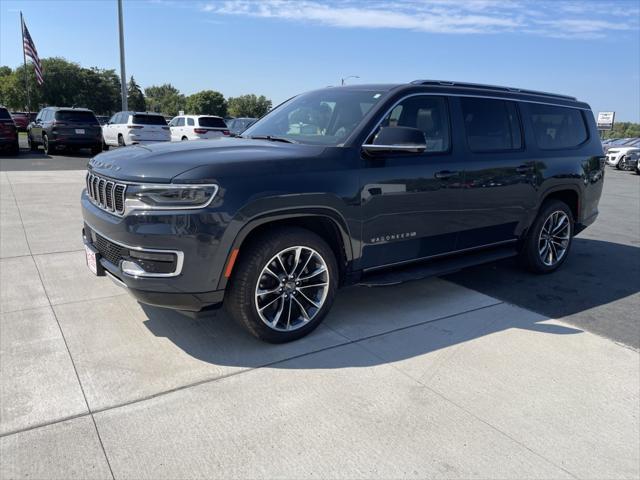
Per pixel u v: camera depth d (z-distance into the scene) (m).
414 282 5.19
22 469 2.33
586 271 5.85
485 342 3.81
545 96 5.44
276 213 3.36
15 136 18.27
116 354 3.42
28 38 30.94
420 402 2.98
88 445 2.51
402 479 2.36
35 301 4.28
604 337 3.99
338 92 4.52
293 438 2.62
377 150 3.69
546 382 3.27
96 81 85.50
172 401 2.90
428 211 4.21
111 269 3.39
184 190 3.08
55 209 8.03
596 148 5.98
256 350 3.54
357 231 3.78
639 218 9.77
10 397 2.89
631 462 2.55
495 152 4.74
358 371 3.31
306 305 3.76
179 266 3.13
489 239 4.91
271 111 5.04
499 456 2.54
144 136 20.75
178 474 2.34
